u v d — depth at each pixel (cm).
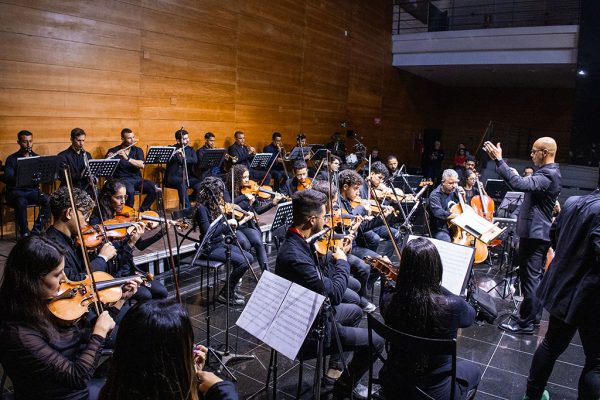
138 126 768
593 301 271
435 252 237
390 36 1482
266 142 1041
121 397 130
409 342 229
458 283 317
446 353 223
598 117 1200
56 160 562
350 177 515
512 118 1867
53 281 206
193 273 580
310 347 290
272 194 723
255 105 997
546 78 1564
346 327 305
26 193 596
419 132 1762
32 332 199
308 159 958
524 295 446
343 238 386
